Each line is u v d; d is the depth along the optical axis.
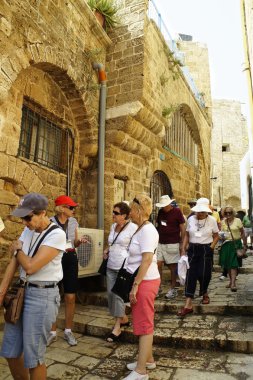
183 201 10.64
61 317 4.39
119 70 6.91
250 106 6.38
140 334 2.78
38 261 2.20
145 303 2.80
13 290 2.29
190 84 12.12
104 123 6.57
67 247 3.81
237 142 26.97
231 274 5.57
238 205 25.75
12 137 4.55
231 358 3.23
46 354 3.40
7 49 4.25
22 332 2.27
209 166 14.48
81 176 6.50
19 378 2.31
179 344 3.59
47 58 5.08
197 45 15.59
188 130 12.15
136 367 2.75
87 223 6.43
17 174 4.59
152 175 8.38
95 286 5.80
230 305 4.42
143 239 2.90
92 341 3.84
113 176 6.56
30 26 4.73
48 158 5.67
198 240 4.64
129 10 7.13
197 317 4.34
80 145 6.47
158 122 7.50
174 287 5.18
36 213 2.30
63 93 6.07
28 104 5.19
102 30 6.70
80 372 3.00
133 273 2.96
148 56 7.04
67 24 5.73
